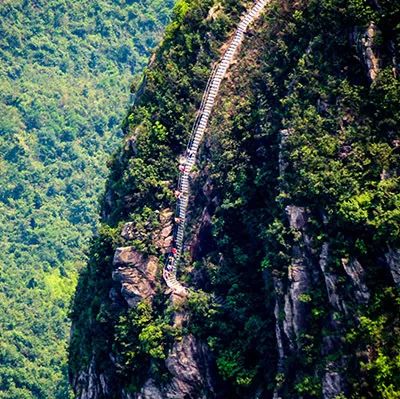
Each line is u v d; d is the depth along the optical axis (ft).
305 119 421.59
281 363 407.64
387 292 370.73
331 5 426.51
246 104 482.69
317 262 398.62
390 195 378.94
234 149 477.36
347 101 409.69
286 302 405.59
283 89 458.50
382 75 396.16
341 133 407.85
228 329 448.24
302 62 435.53
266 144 457.27
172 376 463.42
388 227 371.35
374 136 397.19
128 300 496.23
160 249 504.43
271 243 424.05
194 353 459.73
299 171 412.98
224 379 442.09
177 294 483.10
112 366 500.33
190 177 509.76
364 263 380.58
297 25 459.32
